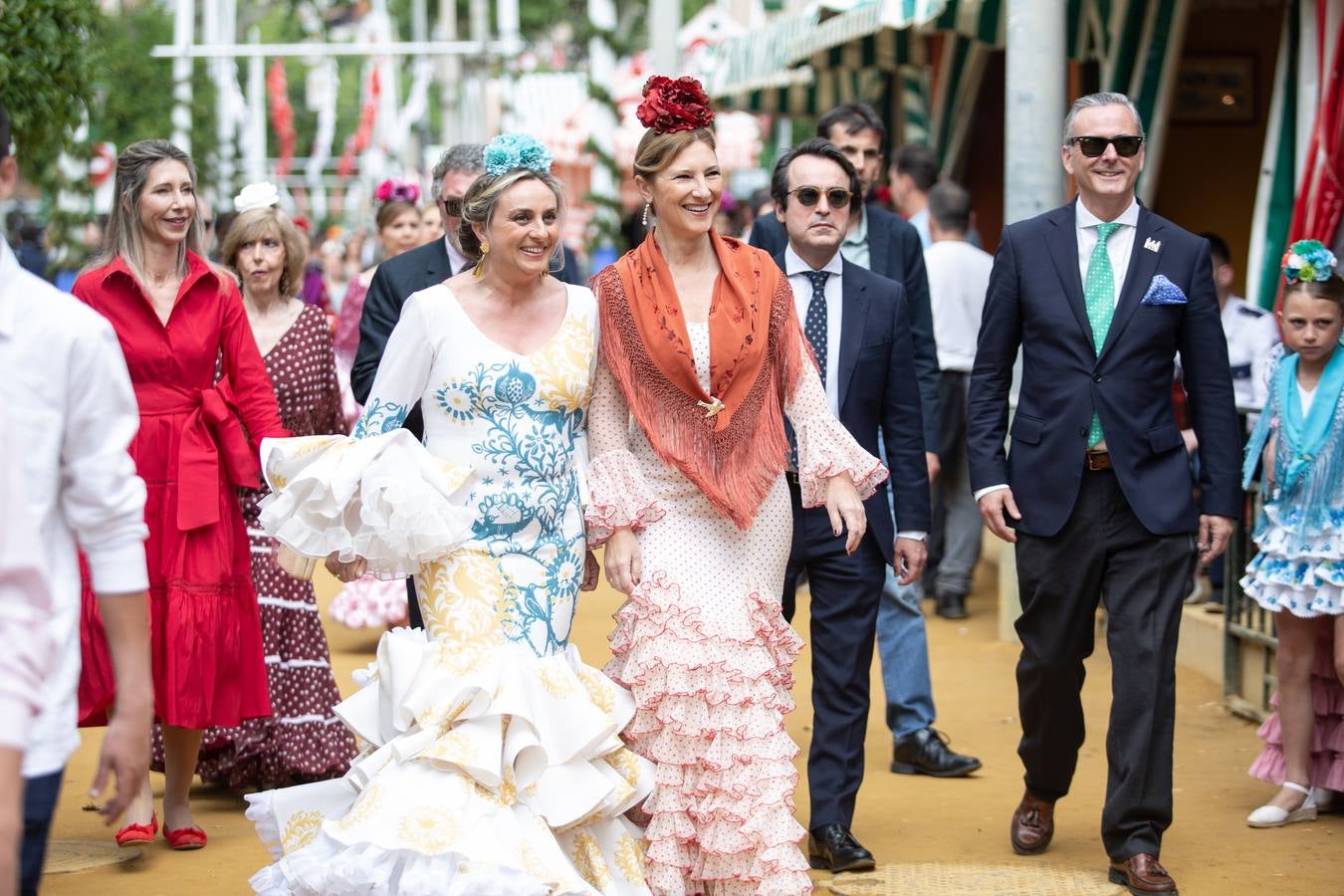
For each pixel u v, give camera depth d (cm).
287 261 666
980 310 969
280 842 461
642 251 485
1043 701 541
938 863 546
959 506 996
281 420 652
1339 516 577
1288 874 535
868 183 732
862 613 541
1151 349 521
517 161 462
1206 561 531
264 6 4125
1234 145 1268
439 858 420
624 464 476
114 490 317
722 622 473
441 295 468
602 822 460
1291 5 874
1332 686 600
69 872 544
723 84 1623
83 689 525
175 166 559
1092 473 522
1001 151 1459
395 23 4241
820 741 543
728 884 468
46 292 312
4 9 795
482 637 451
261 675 576
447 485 454
